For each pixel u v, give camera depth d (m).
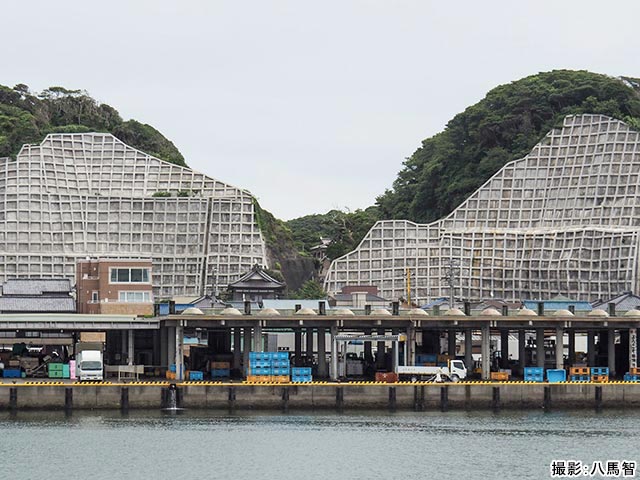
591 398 134.62
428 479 96.06
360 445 109.69
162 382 132.38
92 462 101.50
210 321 135.75
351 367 147.38
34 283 191.25
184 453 105.44
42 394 127.19
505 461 103.00
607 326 143.38
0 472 97.69
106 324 141.75
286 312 139.38
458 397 132.50
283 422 122.25
